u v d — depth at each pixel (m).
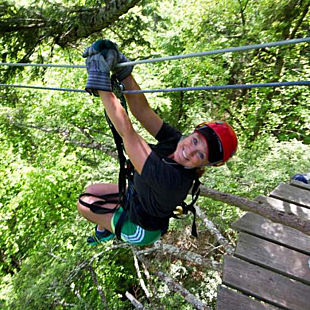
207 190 2.48
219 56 9.57
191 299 4.84
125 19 4.97
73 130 8.17
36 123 7.96
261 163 7.61
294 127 10.02
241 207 2.33
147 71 8.89
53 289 6.11
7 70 4.50
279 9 8.05
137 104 2.00
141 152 1.54
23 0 3.89
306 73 8.79
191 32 10.27
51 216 9.18
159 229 1.89
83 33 4.02
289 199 3.93
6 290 7.58
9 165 8.99
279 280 2.88
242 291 2.82
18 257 9.66
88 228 7.20
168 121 10.91
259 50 9.56
